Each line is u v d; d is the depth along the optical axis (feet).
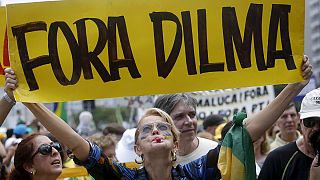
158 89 24.70
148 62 24.70
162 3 24.72
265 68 24.67
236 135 24.32
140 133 24.08
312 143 25.85
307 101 26.63
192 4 24.72
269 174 28.55
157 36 24.72
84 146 23.88
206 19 24.72
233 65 24.72
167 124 24.06
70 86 24.67
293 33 24.70
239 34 24.72
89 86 24.70
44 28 24.66
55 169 27.07
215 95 53.83
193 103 30.73
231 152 24.25
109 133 47.21
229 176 24.13
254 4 24.70
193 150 30.71
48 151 26.89
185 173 24.53
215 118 46.19
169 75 24.70
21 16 24.58
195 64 24.72
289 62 24.66
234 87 24.63
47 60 24.66
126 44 24.72
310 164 27.84
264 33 24.72
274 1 24.66
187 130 30.35
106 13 24.70
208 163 24.63
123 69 24.70
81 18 24.70
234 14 24.72
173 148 24.35
